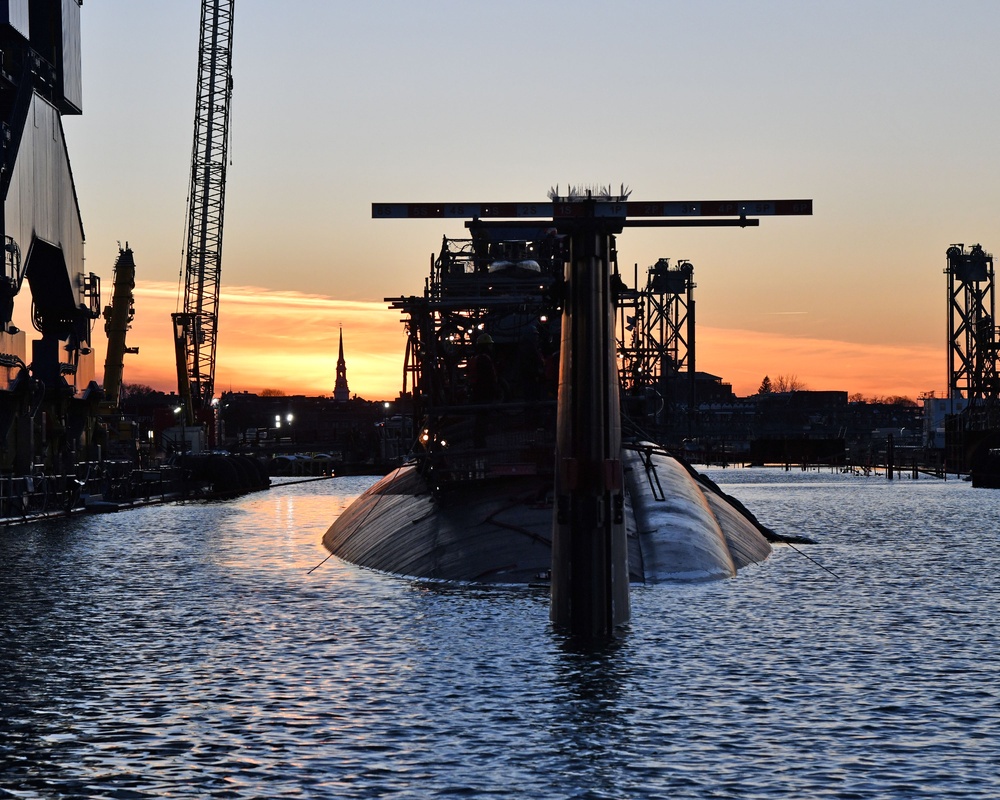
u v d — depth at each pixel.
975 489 147.62
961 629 35.25
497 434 47.16
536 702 25.94
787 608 38.09
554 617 32.62
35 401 81.25
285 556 56.91
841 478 196.50
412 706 25.73
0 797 20.45
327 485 162.38
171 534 70.94
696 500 48.00
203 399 174.12
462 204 29.52
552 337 48.75
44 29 90.12
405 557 44.81
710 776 21.28
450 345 51.56
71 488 89.44
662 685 27.41
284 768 21.78
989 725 24.45
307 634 34.06
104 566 53.06
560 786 20.78
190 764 22.06
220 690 27.48
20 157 78.75
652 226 29.45
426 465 50.44
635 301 56.69
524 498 44.72
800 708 25.69
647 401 57.25
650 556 41.97
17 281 77.69
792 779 21.09
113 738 23.70
